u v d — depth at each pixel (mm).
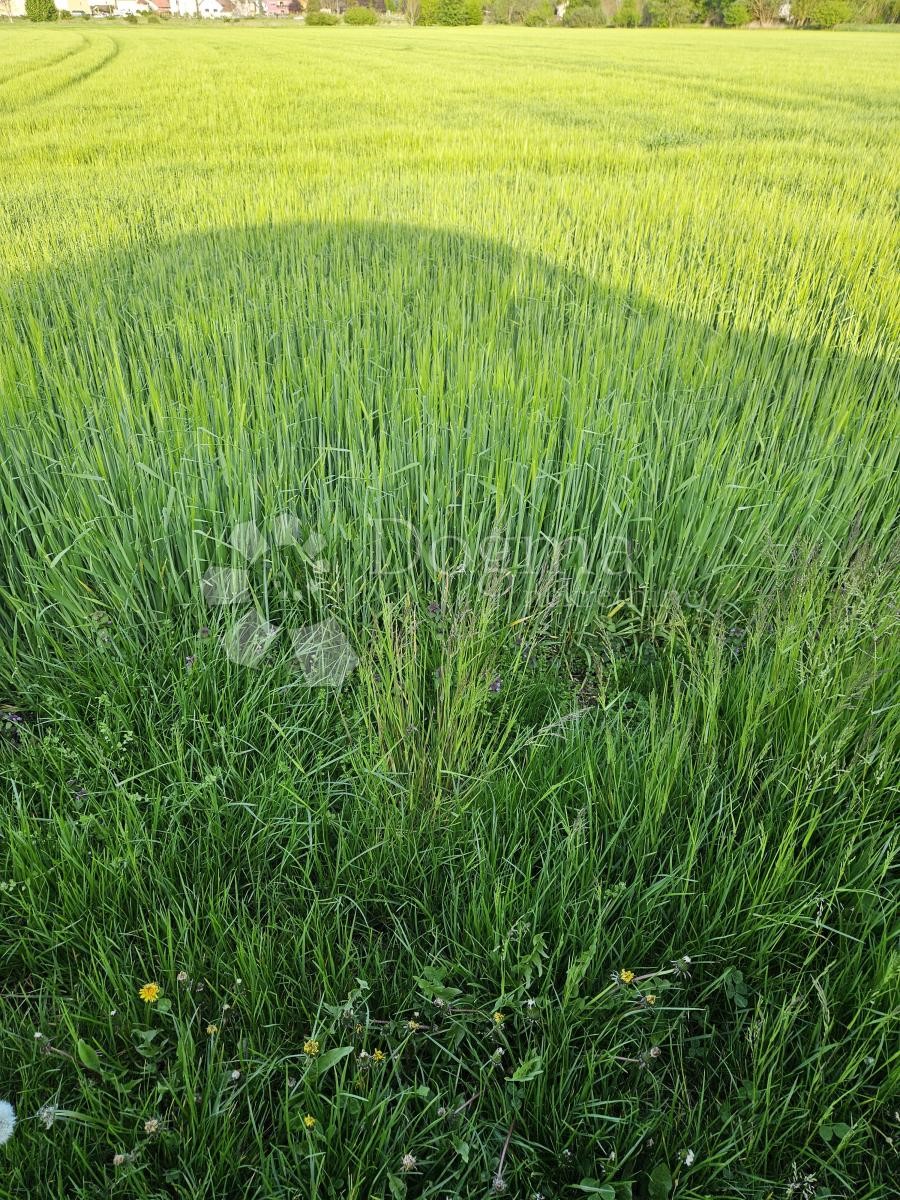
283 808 1983
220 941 1666
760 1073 1499
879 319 4793
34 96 17094
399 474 3084
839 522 3057
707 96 17344
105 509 2785
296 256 5637
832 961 1719
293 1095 1413
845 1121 1506
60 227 6797
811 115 14617
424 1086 1448
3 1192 1279
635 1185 1445
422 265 5418
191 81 20062
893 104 16703
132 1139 1393
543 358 3646
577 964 1597
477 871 1868
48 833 1895
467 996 1624
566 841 1793
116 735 2127
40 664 2533
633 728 2340
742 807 1932
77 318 4496
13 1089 1484
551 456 3090
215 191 8273
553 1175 1435
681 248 6129
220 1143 1383
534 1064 1450
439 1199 1396
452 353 3863
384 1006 1653
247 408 3461
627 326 4383
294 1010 1625
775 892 1771
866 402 3887
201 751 2143
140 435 3195
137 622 2740
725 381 3789
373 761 2057
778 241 6273
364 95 16922
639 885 1815
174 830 1916
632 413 3404
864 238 6273
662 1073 1579
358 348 3902
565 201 7477
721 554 2988
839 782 1944
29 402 3494
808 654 2355
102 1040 1555
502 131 12117
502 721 2322
